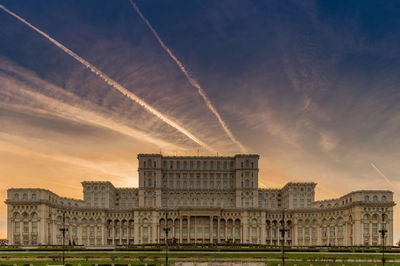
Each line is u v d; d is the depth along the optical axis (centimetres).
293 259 12812
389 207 19212
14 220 19300
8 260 12531
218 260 12581
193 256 13175
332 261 12388
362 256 13312
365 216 19212
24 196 19488
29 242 19012
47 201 19538
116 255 13400
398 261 12438
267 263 12031
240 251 14450
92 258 12750
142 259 12519
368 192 19438
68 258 12719
